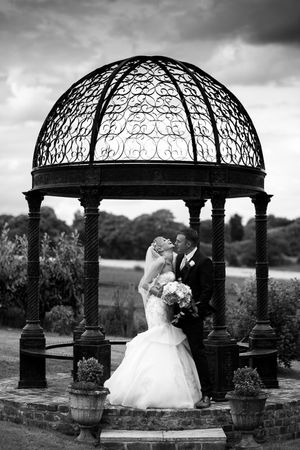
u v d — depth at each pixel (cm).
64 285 2158
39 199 1040
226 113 1016
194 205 1131
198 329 904
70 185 954
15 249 2252
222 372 944
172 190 1037
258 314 1077
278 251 5850
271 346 1061
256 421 846
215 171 944
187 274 922
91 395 836
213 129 952
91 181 935
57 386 1038
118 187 1028
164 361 903
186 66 1033
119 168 930
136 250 5728
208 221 5556
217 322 958
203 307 897
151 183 927
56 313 2008
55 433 884
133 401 889
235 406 843
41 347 1030
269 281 1473
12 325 2178
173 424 870
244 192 1072
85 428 854
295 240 5931
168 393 888
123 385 897
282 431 923
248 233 6725
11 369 1298
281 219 6397
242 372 857
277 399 949
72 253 2178
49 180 987
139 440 831
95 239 941
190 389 912
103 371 941
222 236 954
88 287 945
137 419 872
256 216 1081
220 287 955
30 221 1042
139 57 1012
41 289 2138
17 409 924
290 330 1430
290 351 1430
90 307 945
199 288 919
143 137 951
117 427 873
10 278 2156
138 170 927
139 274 4256
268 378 1043
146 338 919
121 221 5866
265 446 873
